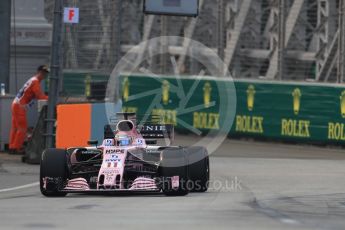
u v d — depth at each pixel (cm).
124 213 3334
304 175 5509
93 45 7781
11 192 4472
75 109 6194
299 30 8050
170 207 3578
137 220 3106
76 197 4078
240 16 8538
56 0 5953
